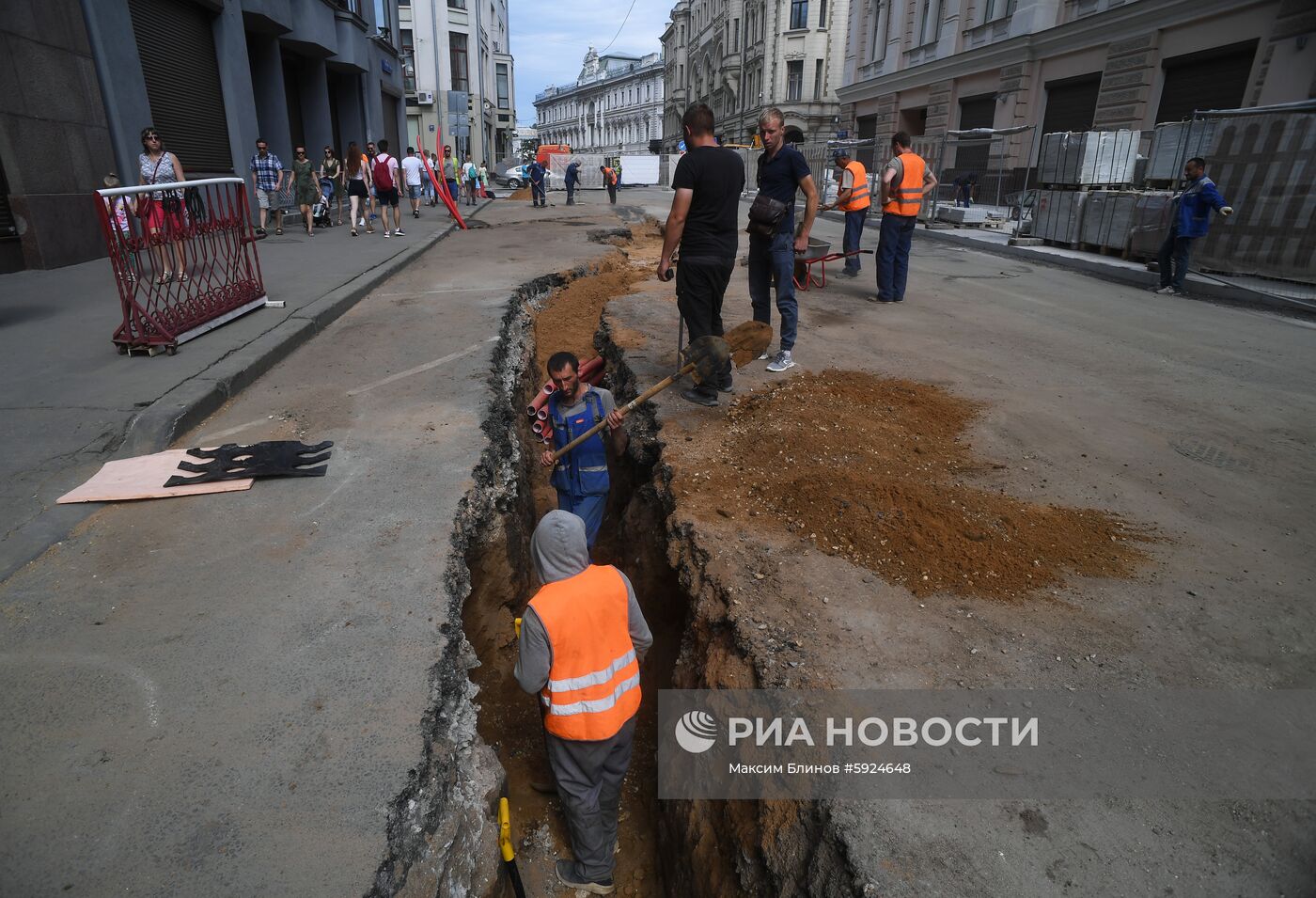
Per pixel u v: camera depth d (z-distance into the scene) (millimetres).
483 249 13438
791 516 3848
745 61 54188
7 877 1853
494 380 5816
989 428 5074
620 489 5883
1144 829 2102
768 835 2373
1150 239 12016
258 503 3770
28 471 4004
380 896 1906
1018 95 22641
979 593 3203
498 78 65188
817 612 3088
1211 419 5277
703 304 5254
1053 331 7957
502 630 4336
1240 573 3367
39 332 6426
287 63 18969
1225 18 15906
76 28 9961
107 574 3145
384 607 2963
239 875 1892
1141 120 18359
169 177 8727
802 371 6242
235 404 5172
